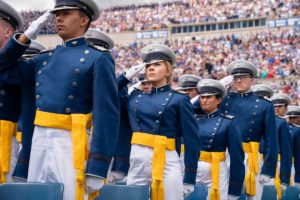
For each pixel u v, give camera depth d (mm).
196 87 10234
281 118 11828
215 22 61406
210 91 9258
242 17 60250
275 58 51656
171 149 7301
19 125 7582
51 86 5242
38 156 5168
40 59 5480
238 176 9031
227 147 9250
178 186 7223
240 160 9086
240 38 58625
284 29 58094
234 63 10375
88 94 5227
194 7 64875
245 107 10273
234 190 9000
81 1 5312
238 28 60531
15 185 4773
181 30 62938
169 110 7324
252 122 10188
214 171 9039
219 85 9289
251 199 10039
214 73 50125
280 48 53469
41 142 5176
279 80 48156
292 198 11656
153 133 7273
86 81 5203
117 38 64500
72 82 5176
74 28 5348
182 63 54344
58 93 5191
